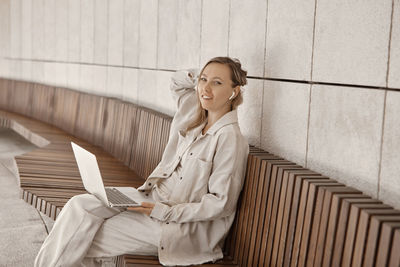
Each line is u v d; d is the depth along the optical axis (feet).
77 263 9.11
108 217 9.62
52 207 11.78
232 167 9.16
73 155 17.56
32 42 33.60
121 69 21.90
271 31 10.99
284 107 10.50
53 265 9.03
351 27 8.34
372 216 6.28
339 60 8.66
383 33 7.59
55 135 22.15
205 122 10.17
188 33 15.74
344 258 6.80
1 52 38.75
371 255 6.23
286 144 10.41
